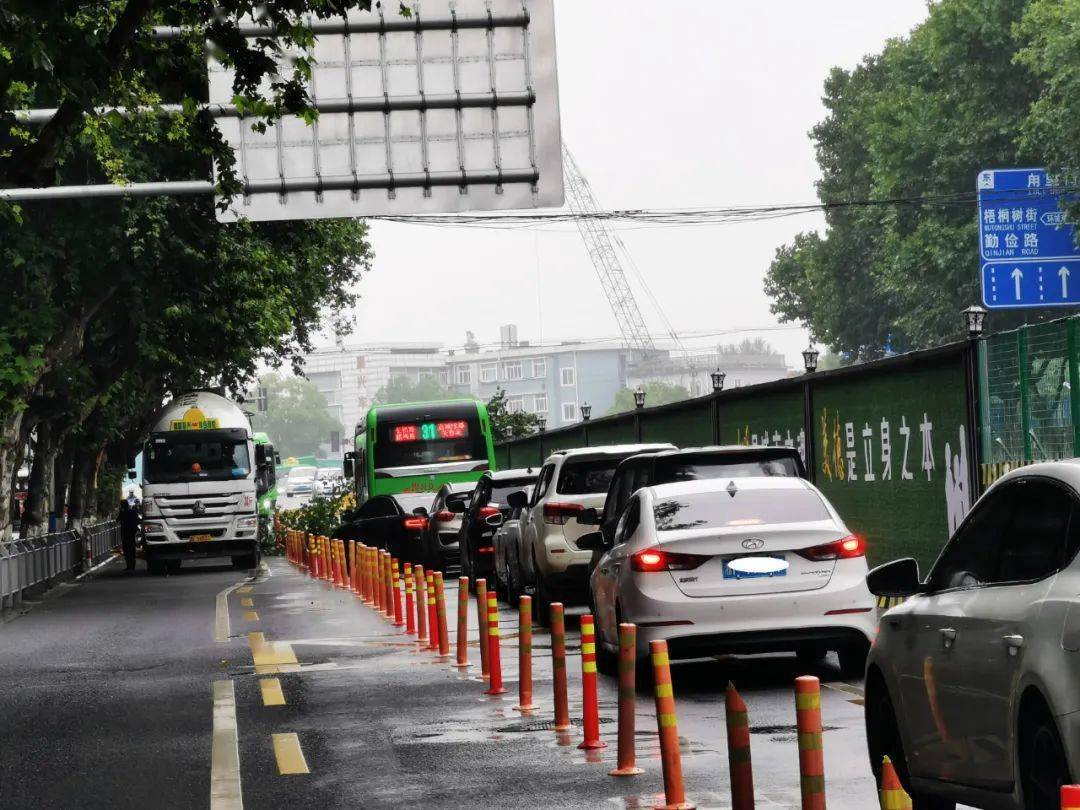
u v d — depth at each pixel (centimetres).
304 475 17938
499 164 2830
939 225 7194
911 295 7544
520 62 2838
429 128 2823
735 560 1611
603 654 1861
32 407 4781
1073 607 752
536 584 2623
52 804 1185
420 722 1537
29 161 1956
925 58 7581
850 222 9225
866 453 2519
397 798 1158
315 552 4625
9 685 1989
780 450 1938
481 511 3491
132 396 6194
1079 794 519
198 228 4303
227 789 1218
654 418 3966
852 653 1692
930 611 910
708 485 1709
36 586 4219
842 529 1644
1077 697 734
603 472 2586
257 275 4494
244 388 6681
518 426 8394
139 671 2092
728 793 1122
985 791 838
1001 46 7138
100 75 1800
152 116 2320
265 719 1599
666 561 1616
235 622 2844
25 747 1473
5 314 4094
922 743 921
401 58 2820
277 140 2800
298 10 1855
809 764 743
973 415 2136
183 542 4966
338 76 2809
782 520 1656
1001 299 5156
